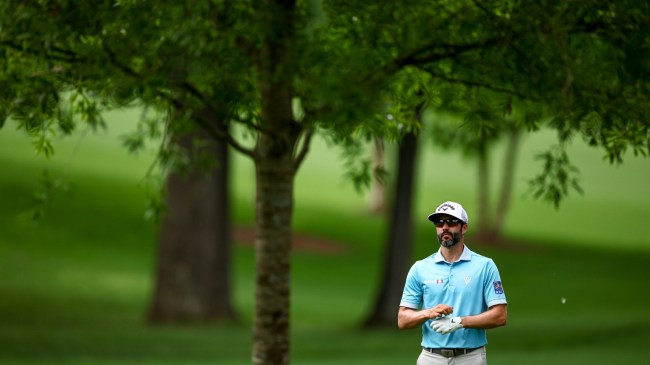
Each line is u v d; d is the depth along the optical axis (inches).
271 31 1149.1
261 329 1416.1
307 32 1256.2
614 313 5128.0
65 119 1439.5
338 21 1253.7
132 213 6614.2
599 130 1264.8
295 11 1220.5
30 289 4749.0
